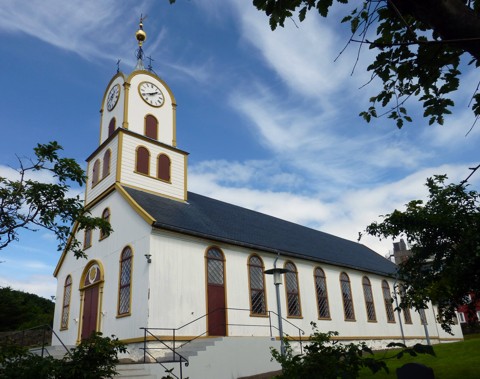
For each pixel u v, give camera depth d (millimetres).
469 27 3352
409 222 8555
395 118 6188
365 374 12242
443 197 8305
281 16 4785
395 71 5523
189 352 15453
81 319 21203
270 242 23719
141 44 27797
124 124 23281
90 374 8586
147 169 23016
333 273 26547
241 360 16484
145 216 18422
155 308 16938
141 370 13555
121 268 19250
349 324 25812
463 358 13453
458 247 7266
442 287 7117
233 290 20047
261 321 20594
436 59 5293
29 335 27547
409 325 31203
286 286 22938
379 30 5301
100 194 22609
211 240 19969
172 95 26141
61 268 24781
